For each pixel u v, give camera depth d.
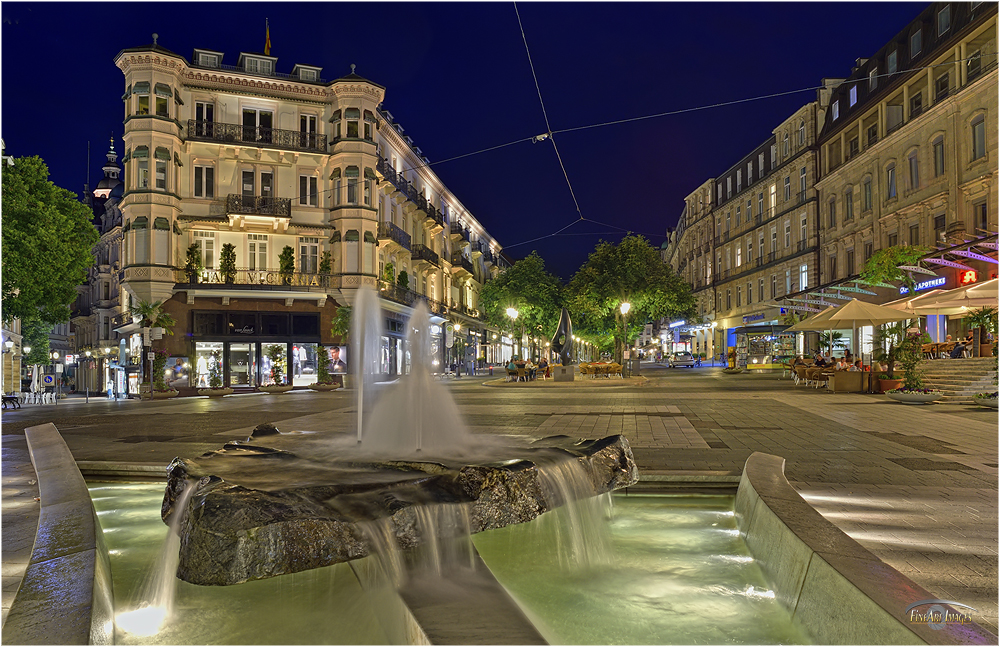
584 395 20.03
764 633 2.93
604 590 3.52
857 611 2.42
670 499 5.86
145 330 26.83
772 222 46.00
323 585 3.55
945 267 24.64
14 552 4.04
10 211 20.53
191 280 28.95
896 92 29.88
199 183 30.38
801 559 3.05
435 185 48.09
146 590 3.61
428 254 42.06
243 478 3.98
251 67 32.03
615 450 5.54
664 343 80.88
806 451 7.79
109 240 44.62
